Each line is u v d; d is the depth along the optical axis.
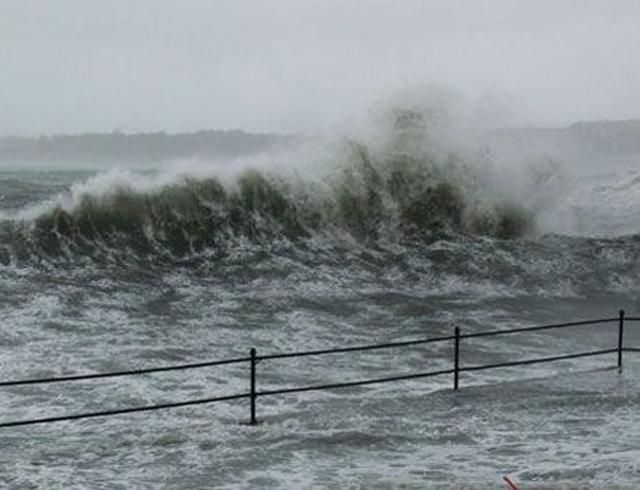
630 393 21.55
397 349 27.55
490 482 14.58
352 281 38.59
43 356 25.00
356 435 17.70
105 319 30.27
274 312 32.59
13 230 39.19
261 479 15.01
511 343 29.20
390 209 48.19
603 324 33.31
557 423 18.80
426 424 18.61
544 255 44.94
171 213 42.50
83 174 104.88
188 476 15.20
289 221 45.53
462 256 43.94
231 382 22.84
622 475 14.91
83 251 39.34
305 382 23.19
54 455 16.53
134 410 17.64
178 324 30.00
